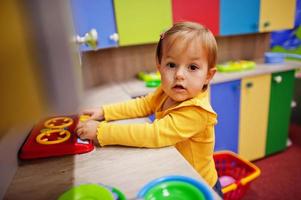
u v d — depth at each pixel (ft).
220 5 5.29
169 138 2.07
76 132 2.23
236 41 6.73
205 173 2.46
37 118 0.94
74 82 0.99
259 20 5.78
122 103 2.93
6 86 0.87
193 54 2.16
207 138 2.37
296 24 8.07
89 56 5.05
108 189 1.52
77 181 1.67
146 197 1.44
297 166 6.17
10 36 0.83
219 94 5.32
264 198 5.14
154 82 5.01
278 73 5.92
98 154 2.01
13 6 0.81
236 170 4.72
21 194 1.57
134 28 4.72
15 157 1.85
